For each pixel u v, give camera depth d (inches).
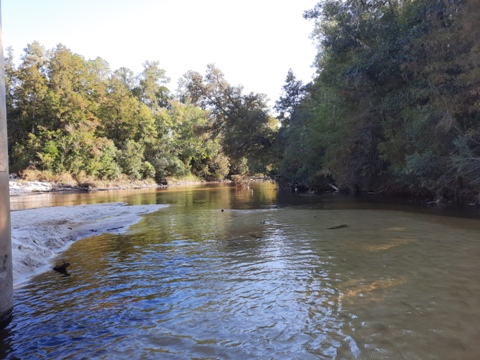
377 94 698.2
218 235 386.0
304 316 164.1
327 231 386.0
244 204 788.0
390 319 156.9
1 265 166.7
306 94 1291.8
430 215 496.1
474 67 468.4
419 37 549.3
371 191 972.6
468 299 176.4
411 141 594.2
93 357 133.6
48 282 228.2
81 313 175.3
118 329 156.7
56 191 1571.1
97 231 440.5
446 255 263.4
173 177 2501.2
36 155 1761.8
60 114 1916.8
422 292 187.8
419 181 658.2
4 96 170.1
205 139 1654.8
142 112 2329.0
